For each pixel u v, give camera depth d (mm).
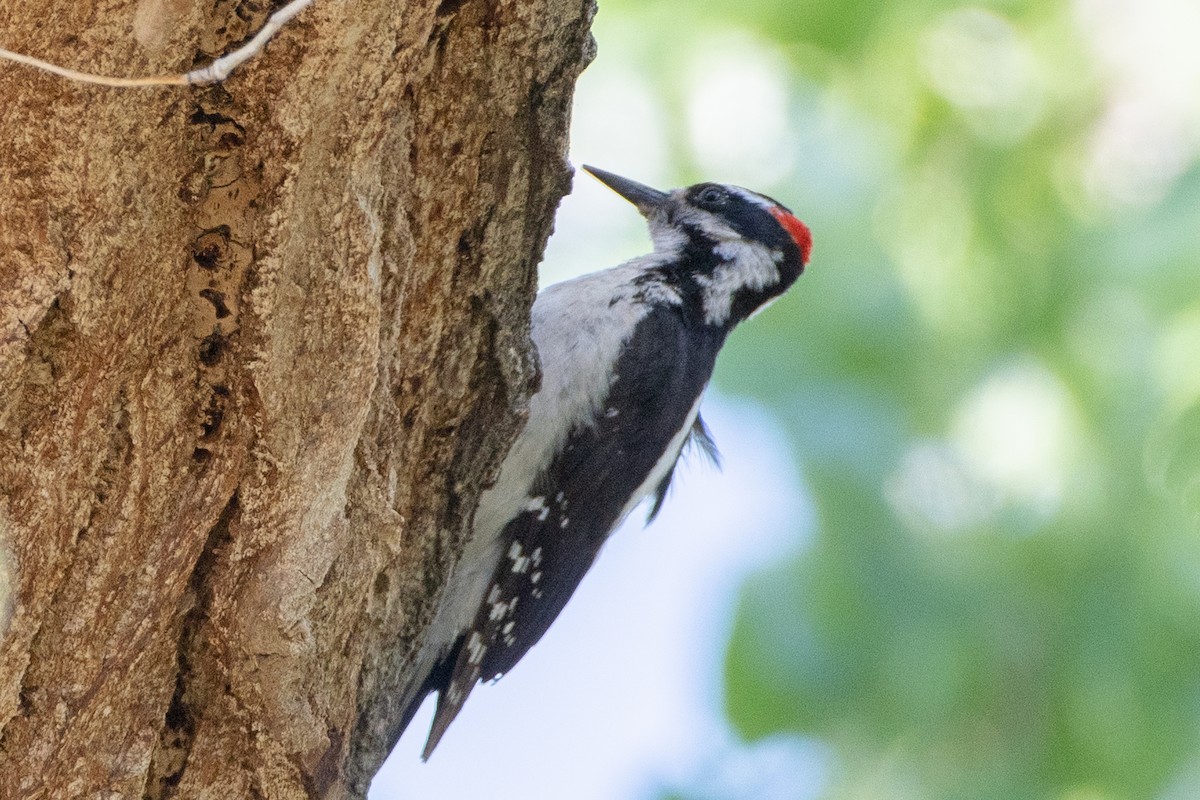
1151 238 10000
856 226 10539
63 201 4594
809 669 10078
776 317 10453
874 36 10727
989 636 10258
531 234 6148
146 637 5145
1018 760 10305
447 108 5648
